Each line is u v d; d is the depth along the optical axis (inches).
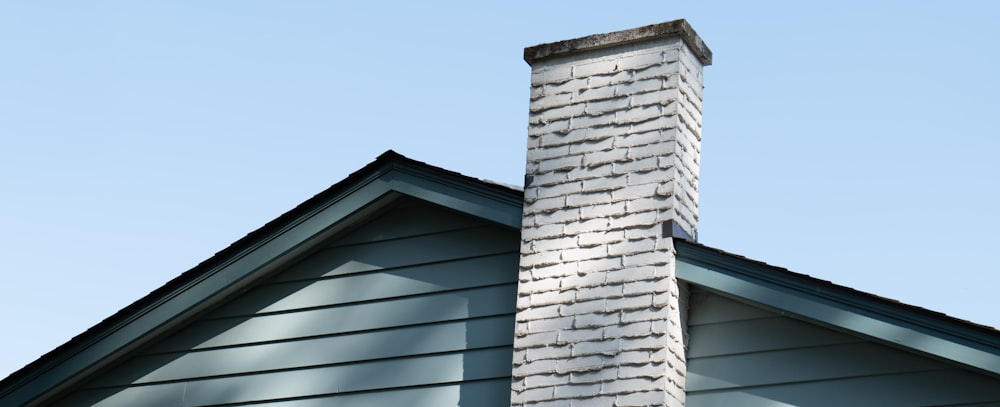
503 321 338.0
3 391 377.7
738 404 309.3
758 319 314.8
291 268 369.7
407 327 349.4
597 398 309.6
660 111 327.0
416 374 342.6
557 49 344.8
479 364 336.2
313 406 351.3
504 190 339.9
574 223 327.9
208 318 373.4
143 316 370.6
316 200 362.0
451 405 335.6
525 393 318.3
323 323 359.6
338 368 352.5
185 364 370.3
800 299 302.5
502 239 346.9
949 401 291.1
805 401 303.4
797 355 308.0
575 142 335.3
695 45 337.1
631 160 326.0
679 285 316.8
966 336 284.7
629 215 321.7
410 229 360.5
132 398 372.2
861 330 294.8
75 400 378.9
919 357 296.4
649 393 304.0
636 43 336.8
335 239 367.6
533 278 328.2
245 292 371.9
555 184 334.0
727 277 310.5
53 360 375.2
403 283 354.9
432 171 350.6
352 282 360.8
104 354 370.6
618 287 316.8
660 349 306.5
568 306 321.4
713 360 315.6
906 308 291.3
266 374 360.2
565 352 317.4
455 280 348.8
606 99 335.3
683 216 323.0
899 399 295.4
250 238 365.4
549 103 342.6
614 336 313.0
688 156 329.7
